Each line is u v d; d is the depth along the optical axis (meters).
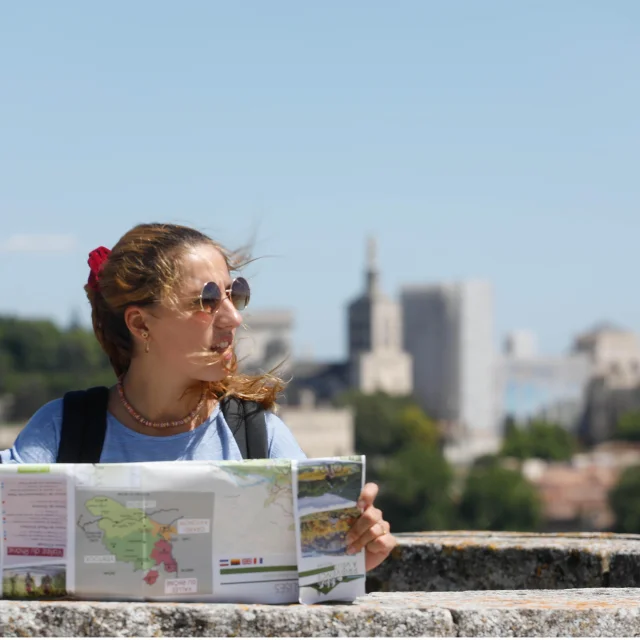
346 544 4.58
